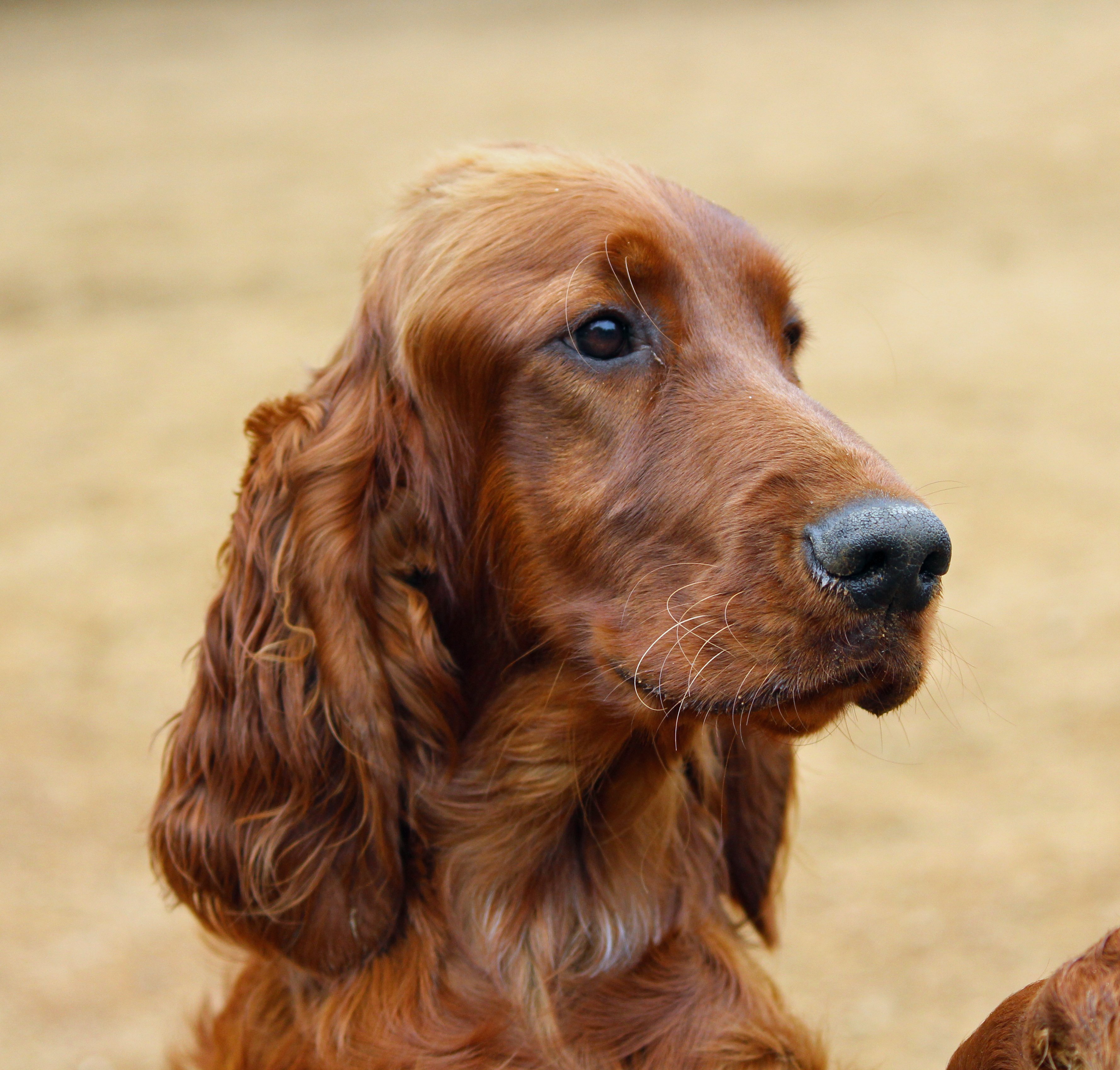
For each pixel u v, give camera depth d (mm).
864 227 19297
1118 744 8039
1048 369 14430
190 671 9344
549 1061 3297
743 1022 3400
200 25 38969
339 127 26562
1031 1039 2266
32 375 15812
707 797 3768
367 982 3371
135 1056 6156
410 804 3445
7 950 6883
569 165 3621
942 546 2928
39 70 33938
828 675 2982
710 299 3461
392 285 3641
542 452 3387
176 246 20312
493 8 39250
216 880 3461
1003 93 24734
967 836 7352
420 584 3578
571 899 3518
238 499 3643
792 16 33938
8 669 9469
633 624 3273
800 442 3154
